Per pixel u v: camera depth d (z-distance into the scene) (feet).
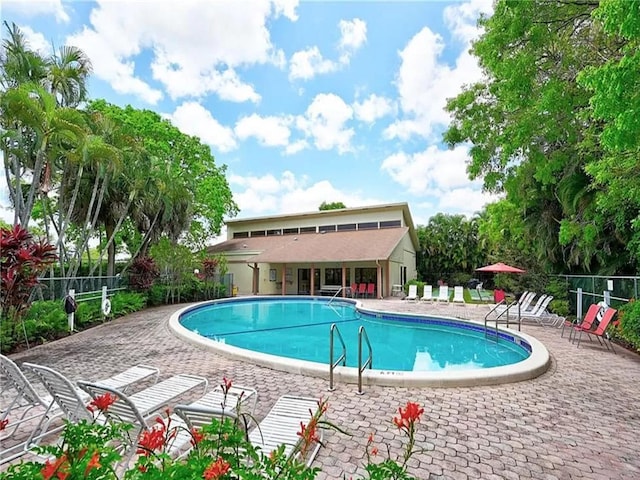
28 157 43.52
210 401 14.90
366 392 18.44
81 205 59.62
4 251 26.73
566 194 40.06
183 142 87.15
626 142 18.22
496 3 31.17
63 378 11.13
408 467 11.57
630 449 12.94
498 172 45.06
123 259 85.81
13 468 5.37
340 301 70.85
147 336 33.14
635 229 34.14
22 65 42.27
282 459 6.47
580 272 49.42
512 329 36.63
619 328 29.27
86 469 5.07
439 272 131.85
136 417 10.06
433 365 30.86
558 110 28.60
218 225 99.91
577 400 17.69
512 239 66.80
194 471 5.53
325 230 99.55
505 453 12.55
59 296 39.91
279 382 19.97
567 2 26.99
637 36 17.10
